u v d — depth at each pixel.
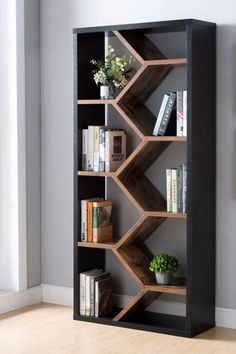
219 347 4.98
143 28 5.18
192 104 5.04
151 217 5.29
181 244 5.50
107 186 5.74
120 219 5.71
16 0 5.73
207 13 5.33
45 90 5.95
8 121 5.82
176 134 5.30
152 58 5.43
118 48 5.63
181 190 5.15
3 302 5.70
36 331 5.28
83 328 5.35
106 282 5.57
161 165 5.52
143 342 5.06
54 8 5.88
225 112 5.29
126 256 5.39
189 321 5.14
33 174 5.94
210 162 5.27
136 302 5.32
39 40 5.94
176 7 5.44
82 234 5.52
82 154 5.51
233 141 5.27
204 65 5.16
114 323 5.39
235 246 5.31
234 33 5.24
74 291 5.54
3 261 5.89
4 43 5.80
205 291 5.27
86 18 5.77
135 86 5.27
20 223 5.84
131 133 5.62
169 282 5.29
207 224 5.26
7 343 5.04
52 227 5.98
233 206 5.30
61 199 5.93
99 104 5.66
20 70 5.79
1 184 5.87
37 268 6.01
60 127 5.90
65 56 5.86
